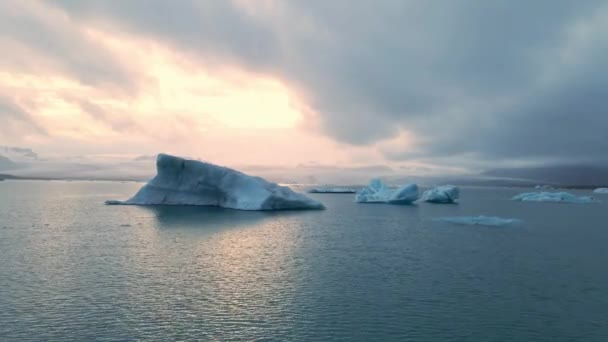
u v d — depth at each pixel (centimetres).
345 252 2297
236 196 4566
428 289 1625
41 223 3369
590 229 3388
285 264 1992
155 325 1262
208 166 4691
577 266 2014
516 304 1470
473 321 1318
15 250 2252
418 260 2111
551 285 1691
